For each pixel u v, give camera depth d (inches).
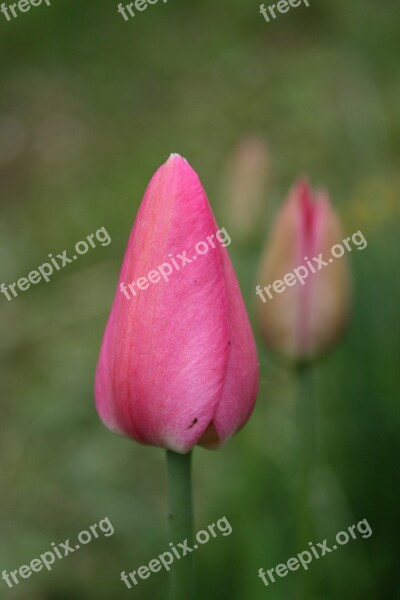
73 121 48.3
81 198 41.6
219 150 43.6
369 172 26.0
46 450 28.6
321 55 49.0
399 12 40.7
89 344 33.3
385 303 22.1
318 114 43.7
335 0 48.3
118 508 24.6
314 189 34.1
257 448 21.2
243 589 20.6
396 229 24.0
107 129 47.4
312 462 18.9
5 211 42.0
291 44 51.5
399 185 25.0
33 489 26.9
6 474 27.9
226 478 23.6
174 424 13.8
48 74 51.8
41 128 47.9
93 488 25.9
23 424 30.0
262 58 50.5
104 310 34.7
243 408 14.0
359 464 21.6
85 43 53.3
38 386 31.6
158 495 26.5
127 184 41.5
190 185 13.5
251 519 20.9
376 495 21.4
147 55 52.2
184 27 54.3
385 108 36.4
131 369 13.8
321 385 23.7
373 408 21.5
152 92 49.7
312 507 19.9
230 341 13.8
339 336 18.3
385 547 21.1
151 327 13.6
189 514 14.4
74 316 34.8
